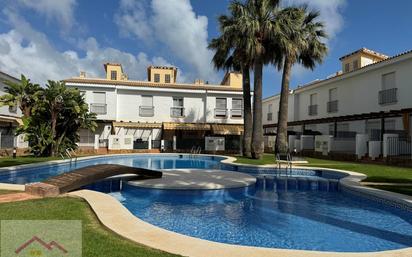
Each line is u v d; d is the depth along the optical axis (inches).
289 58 942.4
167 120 1453.0
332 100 1302.9
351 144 1041.5
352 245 276.4
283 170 720.3
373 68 1039.6
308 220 355.3
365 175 581.6
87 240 204.5
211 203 439.5
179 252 189.8
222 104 1496.1
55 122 930.7
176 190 462.9
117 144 1278.3
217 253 190.4
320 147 1059.3
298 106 1572.3
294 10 936.9
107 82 1387.8
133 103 1428.4
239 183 505.4
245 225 333.1
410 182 504.7
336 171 639.1
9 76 1198.9
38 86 911.0
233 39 937.5
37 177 629.9
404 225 337.7
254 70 930.7
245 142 1043.9
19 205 301.4
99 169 477.1
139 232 225.3
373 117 903.7
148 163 1005.2
